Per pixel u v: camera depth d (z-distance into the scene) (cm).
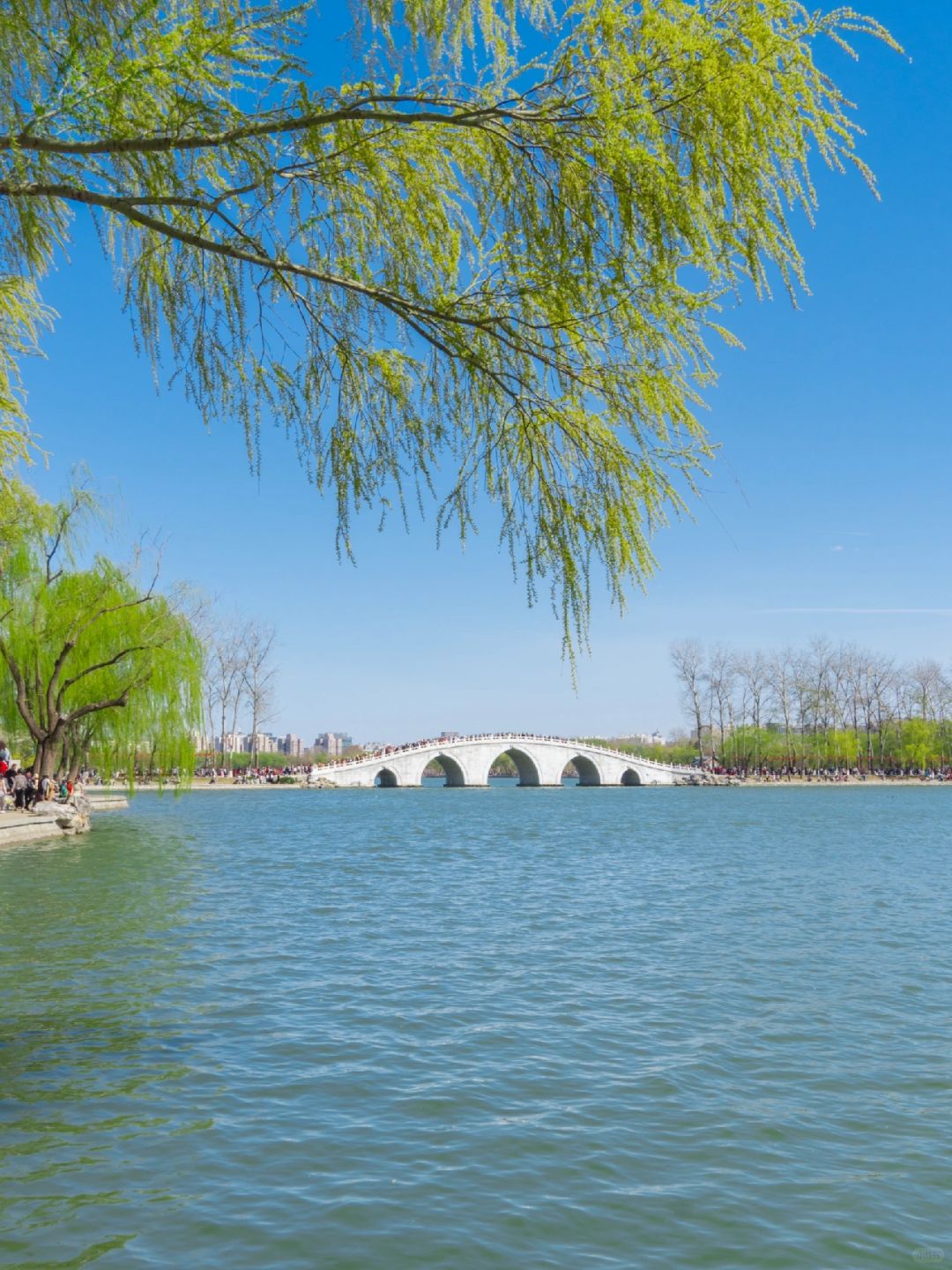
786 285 480
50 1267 643
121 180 554
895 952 1792
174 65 488
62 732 3959
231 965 1587
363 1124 915
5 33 533
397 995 1418
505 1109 967
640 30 468
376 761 11925
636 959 1722
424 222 558
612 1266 671
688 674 13650
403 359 569
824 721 13388
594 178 489
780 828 5612
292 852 3806
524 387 550
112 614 4044
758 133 457
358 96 501
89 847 3691
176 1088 996
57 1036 1166
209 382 548
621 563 539
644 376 515
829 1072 1099
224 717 10400
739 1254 690
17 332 927
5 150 528
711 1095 1016
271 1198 756
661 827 5706
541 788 12781
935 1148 885
